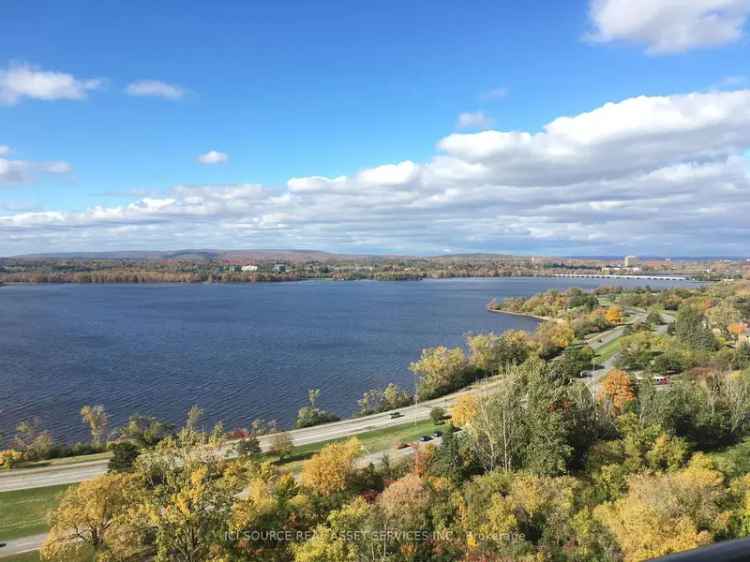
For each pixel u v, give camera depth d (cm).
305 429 9406
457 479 6031
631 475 5650
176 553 4516
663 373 11725
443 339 19238
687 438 7281
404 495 5159
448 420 9362
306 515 5244
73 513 4925
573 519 4888
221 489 4703
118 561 4716
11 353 16175
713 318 17112
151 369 14400
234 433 9056
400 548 4494
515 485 5334
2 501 6406
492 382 12150
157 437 8700
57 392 12256
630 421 7319
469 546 4538
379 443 8244
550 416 6419
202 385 12950
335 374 14162
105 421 9600
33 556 5116
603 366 13025
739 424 7762
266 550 4700
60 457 8412
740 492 5244
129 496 5000
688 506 4738
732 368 11388
